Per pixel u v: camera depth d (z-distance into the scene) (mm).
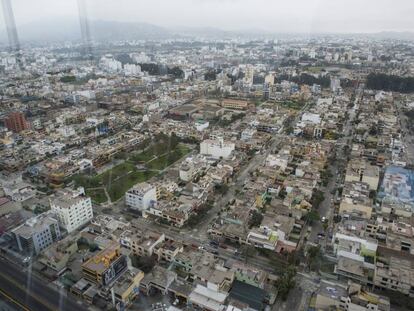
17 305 100375
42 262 117500
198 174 188125
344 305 95312
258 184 168375
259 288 105500
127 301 100375
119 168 199125
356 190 161375
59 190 168500
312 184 168500
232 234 131000
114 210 156750
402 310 101000
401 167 192875
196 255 118938
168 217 145625
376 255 121375
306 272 116750
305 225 143500
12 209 146500
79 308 99750
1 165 197500
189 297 99438
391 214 149000
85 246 127688
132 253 124125
